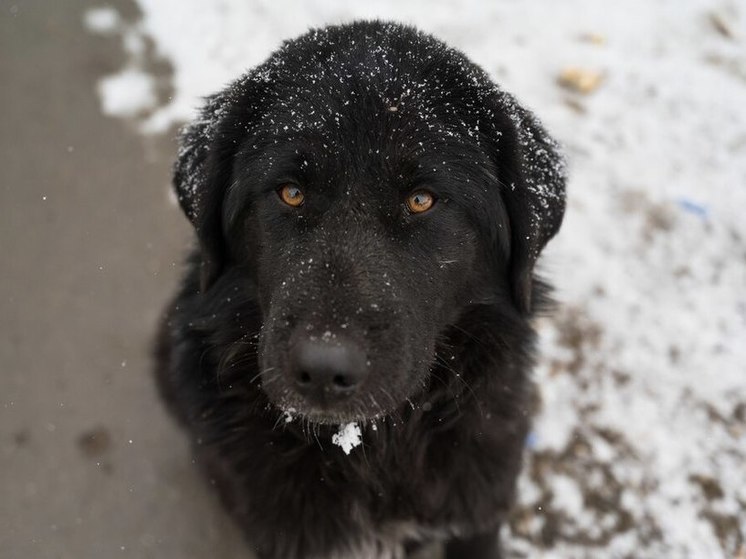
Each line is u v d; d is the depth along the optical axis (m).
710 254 0.90
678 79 1.07
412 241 0.54
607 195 0.94
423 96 0.54
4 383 0.80
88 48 1.09
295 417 0.58
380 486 0.62
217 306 0.61
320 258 0.51
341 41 0.57
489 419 0.63
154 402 0.79
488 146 0.57
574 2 1.18
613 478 0.74
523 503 0.73
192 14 1.14
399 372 0.51
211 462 0.66
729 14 1.18
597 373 0.81
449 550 0.70
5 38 1.10
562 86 1.05
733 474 0.75
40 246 0.89
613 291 0.86
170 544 0.71
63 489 0.74
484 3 1.17
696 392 0.80
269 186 0.54
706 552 0.71
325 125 0.53
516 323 0.61
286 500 0.62
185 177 0.62
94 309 0.85
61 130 1.00
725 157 0.99
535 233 0.57
